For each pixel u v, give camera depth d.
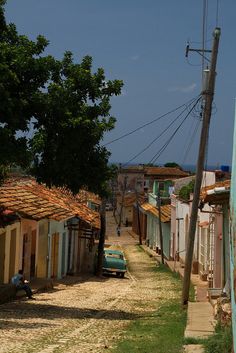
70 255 31.70
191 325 12.62
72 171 16.39
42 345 10.81
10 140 15.32
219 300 13.32
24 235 23.11
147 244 55.59
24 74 15.65
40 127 16.17
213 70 16.56
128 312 17.02
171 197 40.59
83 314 15.93
